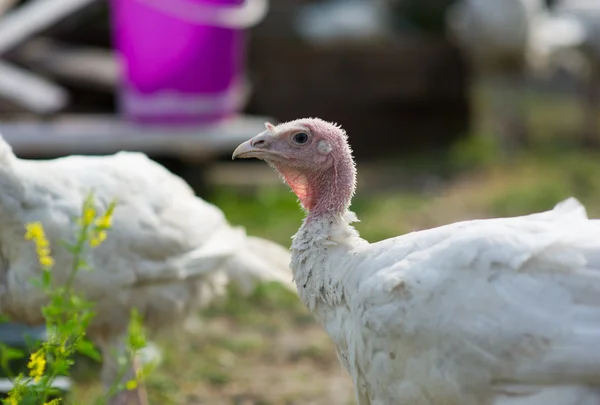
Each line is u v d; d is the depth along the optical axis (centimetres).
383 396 562
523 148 1753
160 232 741
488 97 1742
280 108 1833
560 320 502
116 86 1481
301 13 1934
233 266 801
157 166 793
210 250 773
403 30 2083
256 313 1085
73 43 1744
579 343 495
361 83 1862
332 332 596
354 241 598
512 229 537
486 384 517
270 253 829
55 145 1275
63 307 611
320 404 879
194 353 979
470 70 1862
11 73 1372
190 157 1417
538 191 1505
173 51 1238
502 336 507
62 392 787
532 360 505
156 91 1262
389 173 1656
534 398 510
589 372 495
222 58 1257
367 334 553
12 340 852
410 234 574
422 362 532
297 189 625
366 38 1861
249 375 940
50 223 698
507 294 512
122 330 752
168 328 787
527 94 1944
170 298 760
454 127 1889
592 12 1773
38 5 1488
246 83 1666
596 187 1549
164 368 940
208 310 1083
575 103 2175
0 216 689
